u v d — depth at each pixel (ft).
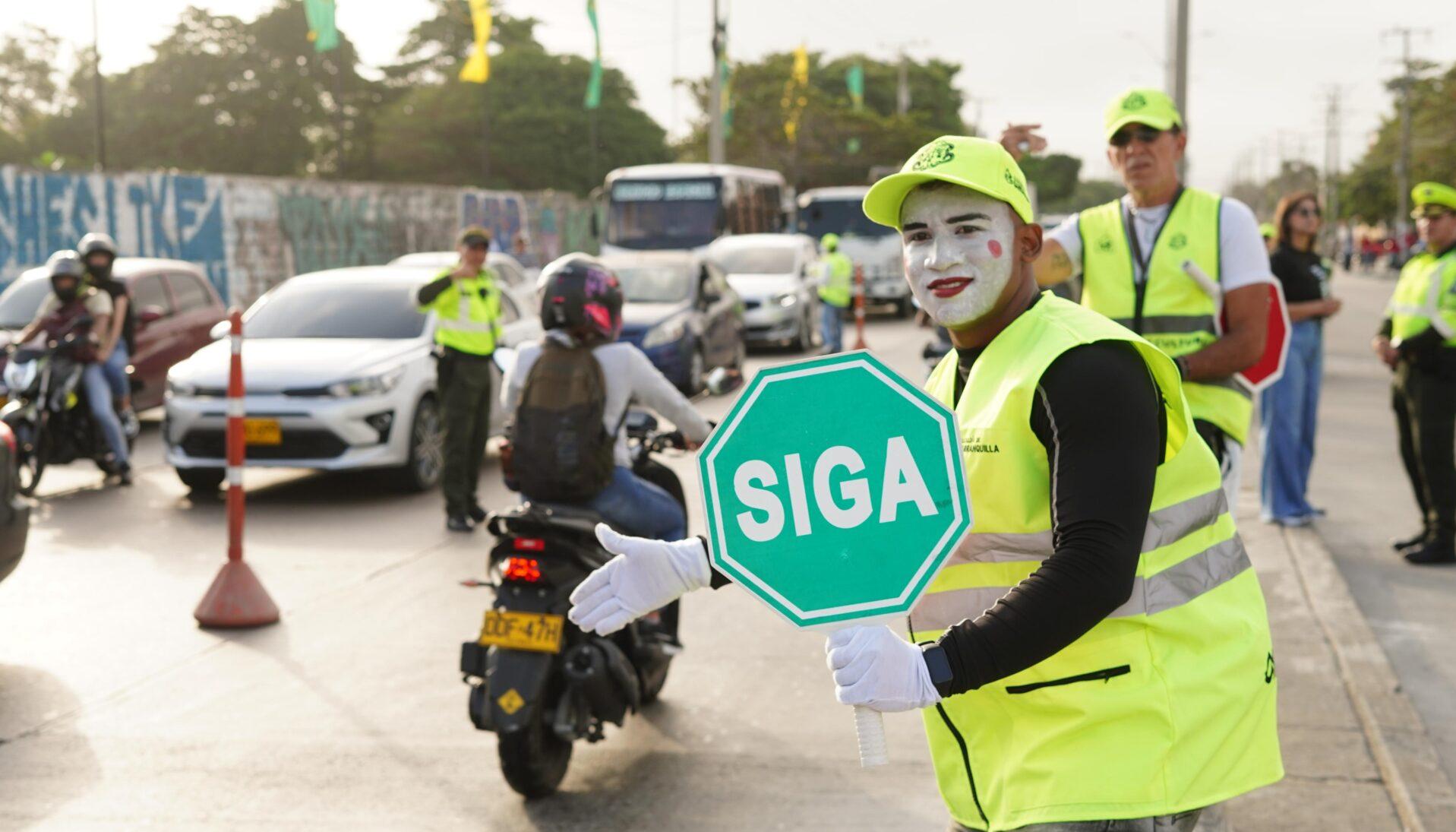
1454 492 25.53
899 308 106.63
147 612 23.00
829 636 6.56
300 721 17.69
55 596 24.07
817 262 78.54
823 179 185.57
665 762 16.38
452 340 29.66
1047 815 7.12
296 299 38.09
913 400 6.42
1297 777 14.93
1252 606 7.68
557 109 243.40
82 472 37.86
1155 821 7.09
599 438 16.16
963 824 7.74
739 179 98.12
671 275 59.21
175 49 244.63
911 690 6.49
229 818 14.71
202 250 85.61
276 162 242.37
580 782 15.81
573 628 15.61
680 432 17.08
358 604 23.58
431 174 239.71
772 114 183.62
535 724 14.92
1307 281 28.76
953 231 7.34
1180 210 15.11
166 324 45.73
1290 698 17.35
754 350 78.54
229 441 22.40
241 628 22.00
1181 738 7.16
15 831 14.38
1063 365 6.95
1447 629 21.27
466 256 29.84
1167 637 7.26
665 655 17.81
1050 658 7.20
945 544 6.43
